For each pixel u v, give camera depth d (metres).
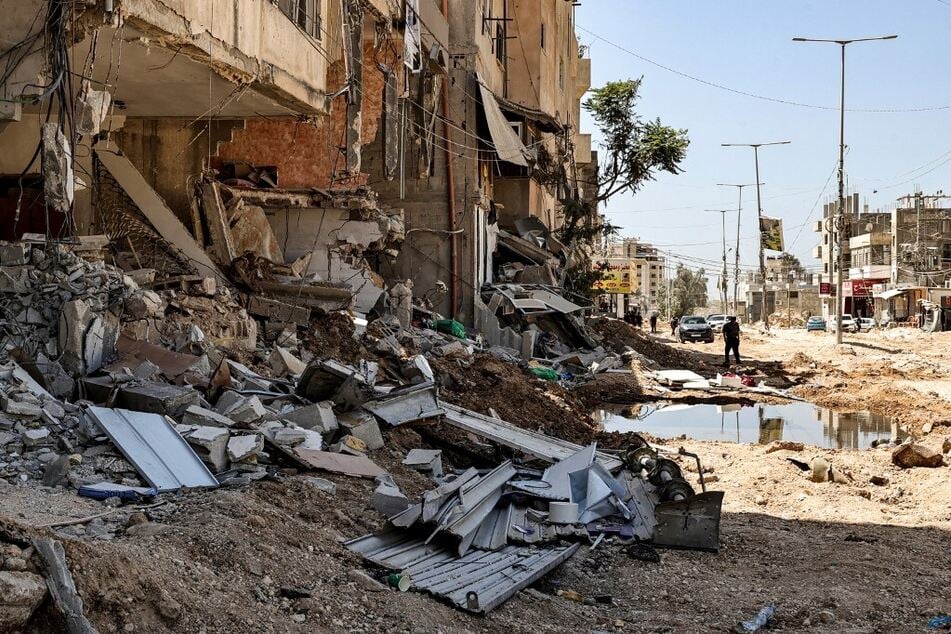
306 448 9.84
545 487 9.67
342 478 9.40
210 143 16.70
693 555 9.32
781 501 12.12
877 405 22.97
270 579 6.18
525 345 27.00
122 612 4.91
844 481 13.33
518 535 8.61
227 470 8.67
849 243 98.75
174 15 10.73
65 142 9.55
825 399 24.36
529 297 29.83
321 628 5.78
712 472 13.91
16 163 13.35
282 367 13.26
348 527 7.94
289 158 21.27
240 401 10.09
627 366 29.59
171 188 16.67
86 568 4.92
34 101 9.55
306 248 21.28
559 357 28.47
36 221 13.88
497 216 35.62
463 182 28.20
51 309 10.22
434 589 6.83
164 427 8.70
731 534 10.20
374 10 19.41
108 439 8.23
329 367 11.66
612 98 50.84
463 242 28.19
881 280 89.44
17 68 9.55
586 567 8.48
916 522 11.08
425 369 15.66
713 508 9.52
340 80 18.20
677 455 15.12
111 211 15.49
